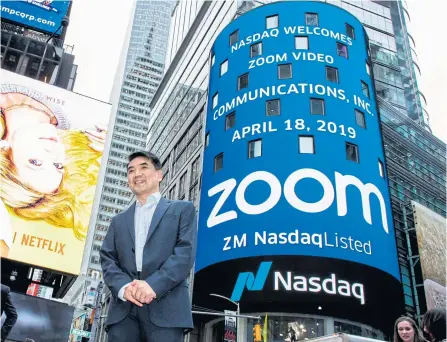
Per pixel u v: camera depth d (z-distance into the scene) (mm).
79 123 25516
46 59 31922
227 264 35250
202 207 39719
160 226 4090
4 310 16828
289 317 34750
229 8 57906
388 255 36219
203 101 58969
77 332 64625
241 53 44469
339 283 33312
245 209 36250
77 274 22562
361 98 41875
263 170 37031
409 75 67938
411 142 60594
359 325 35156
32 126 24406
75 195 23859
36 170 23625
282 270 33531
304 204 35219
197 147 56719
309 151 37406
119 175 160375
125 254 4066
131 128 169375
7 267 23969
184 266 3844
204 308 36688
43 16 31562
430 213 52906
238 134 39875
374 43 68312
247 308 35281
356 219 35625
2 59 30625
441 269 49188
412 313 47594
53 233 22781
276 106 39781
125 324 3879
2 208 22203
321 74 41094
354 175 37312
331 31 43875
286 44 42750
